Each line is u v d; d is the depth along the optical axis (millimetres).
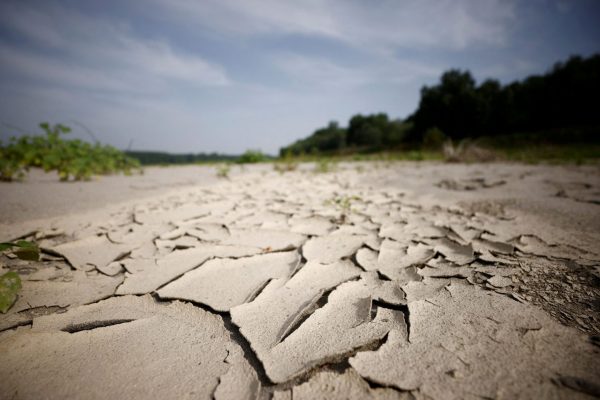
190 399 680
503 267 1240
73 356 804
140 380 729
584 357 737
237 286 1179
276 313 991
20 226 1833
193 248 1567
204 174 5336
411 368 732
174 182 4082
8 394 685
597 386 657
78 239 1649
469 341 811
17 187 3178
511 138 13906
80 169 4008
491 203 2445
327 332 887
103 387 708
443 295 1051
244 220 2086
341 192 3156
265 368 753
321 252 1496
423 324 894
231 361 791
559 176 3951
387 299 1053
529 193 2812
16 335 879
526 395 647
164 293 1118
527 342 795
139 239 1694
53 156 3945
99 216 2131
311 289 1146
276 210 2355
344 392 682
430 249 1480
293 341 850
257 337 871
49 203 2480
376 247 1531
